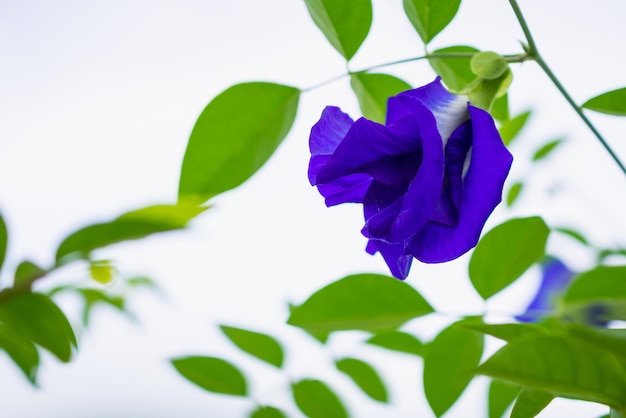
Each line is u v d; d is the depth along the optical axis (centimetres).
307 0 41
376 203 35
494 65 38
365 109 41
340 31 40
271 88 39
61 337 33
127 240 31
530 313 37
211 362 43
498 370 32
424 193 33
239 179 39
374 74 41
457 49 41
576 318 34
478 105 38
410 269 36
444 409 39
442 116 36
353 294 38
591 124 38
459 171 35
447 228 35
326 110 36
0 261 33
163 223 30
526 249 39
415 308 38
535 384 32
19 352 36
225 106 39
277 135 39
